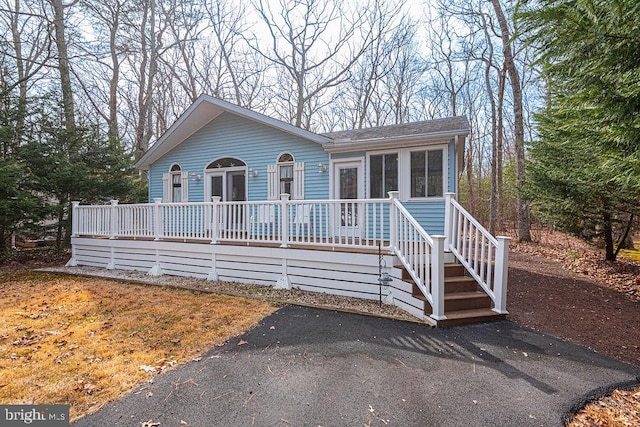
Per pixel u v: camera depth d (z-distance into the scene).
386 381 3.04
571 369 3.29
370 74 22.31
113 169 12.58
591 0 2.83
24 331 4.29
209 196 10.49
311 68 21.28
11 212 9.66
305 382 3.03
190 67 20.05
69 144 11.72
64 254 11.45
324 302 5.57
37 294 6.18
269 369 3.28
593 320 4.77
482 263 5.06
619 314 5.03
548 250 11.42
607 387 2.96
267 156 9.61
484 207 23.62
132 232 8.36
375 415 2.55
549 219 8.85
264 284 6.70
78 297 5.93
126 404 2.70
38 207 10.32
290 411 2.60
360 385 2.97
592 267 8.35
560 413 2.57
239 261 6.97
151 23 17.03
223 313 4.99
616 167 3.76
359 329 4.37
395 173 8.08
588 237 8.62
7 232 10.38
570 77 3.68
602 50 3.10
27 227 10.41
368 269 5.73
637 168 3.51
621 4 2.73
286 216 6.48
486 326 4.47
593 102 3.50
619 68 3.16
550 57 3.49
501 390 2.89
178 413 2.58
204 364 3.38
